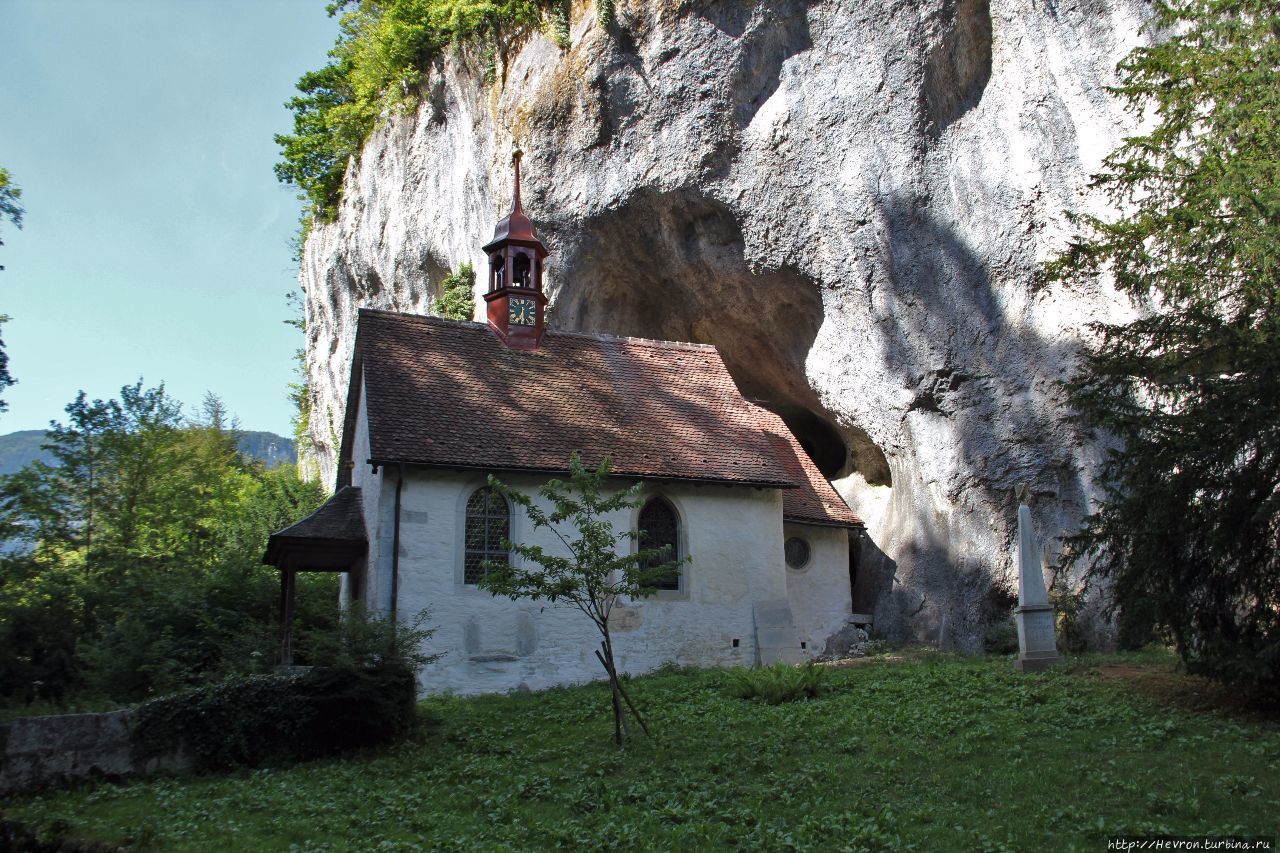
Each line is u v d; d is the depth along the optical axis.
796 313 23.88
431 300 32.38
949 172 20.22
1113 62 17.80
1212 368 10.84
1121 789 8.88
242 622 19.55
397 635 13.80
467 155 28.28
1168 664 14.10
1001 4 19.27
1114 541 11.61
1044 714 11.71
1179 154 15.66
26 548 22.11
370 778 11.24
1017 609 15.26
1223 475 10.47
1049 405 18.75
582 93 23.73
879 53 20.56
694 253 24.23
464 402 20.12
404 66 31.84
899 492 22.45
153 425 25.30
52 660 18.67
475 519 18.80
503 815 9.54
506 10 25.92
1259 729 10.10
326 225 40.38
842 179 21.30
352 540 19.56
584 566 12.64
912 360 20.98
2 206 18.27
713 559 20.38
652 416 21.73
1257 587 10.58
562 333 23.28
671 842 8.41
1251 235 11.24
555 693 16.86
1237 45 12.84
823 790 9.66
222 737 12.00
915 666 16.33
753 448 21.88
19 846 9.58
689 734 12.26
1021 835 7.96
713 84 22.41
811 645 22.08
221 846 8.91
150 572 21.72
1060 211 18.45
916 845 7.95
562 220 24.53
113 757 11.56
